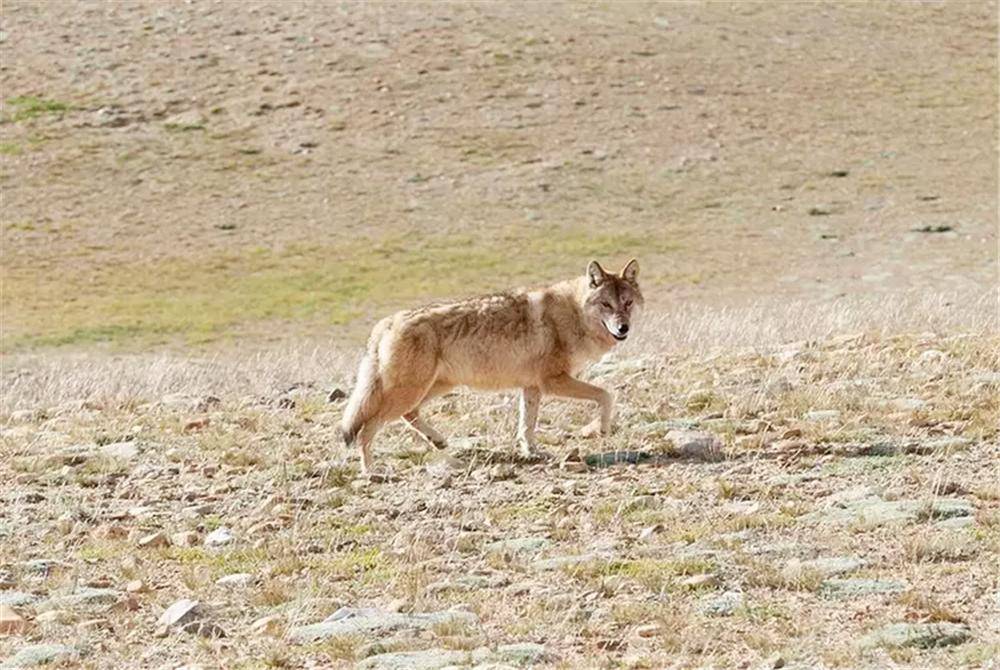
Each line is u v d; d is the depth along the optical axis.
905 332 78.75
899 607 33.06
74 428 61.75
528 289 53.78
